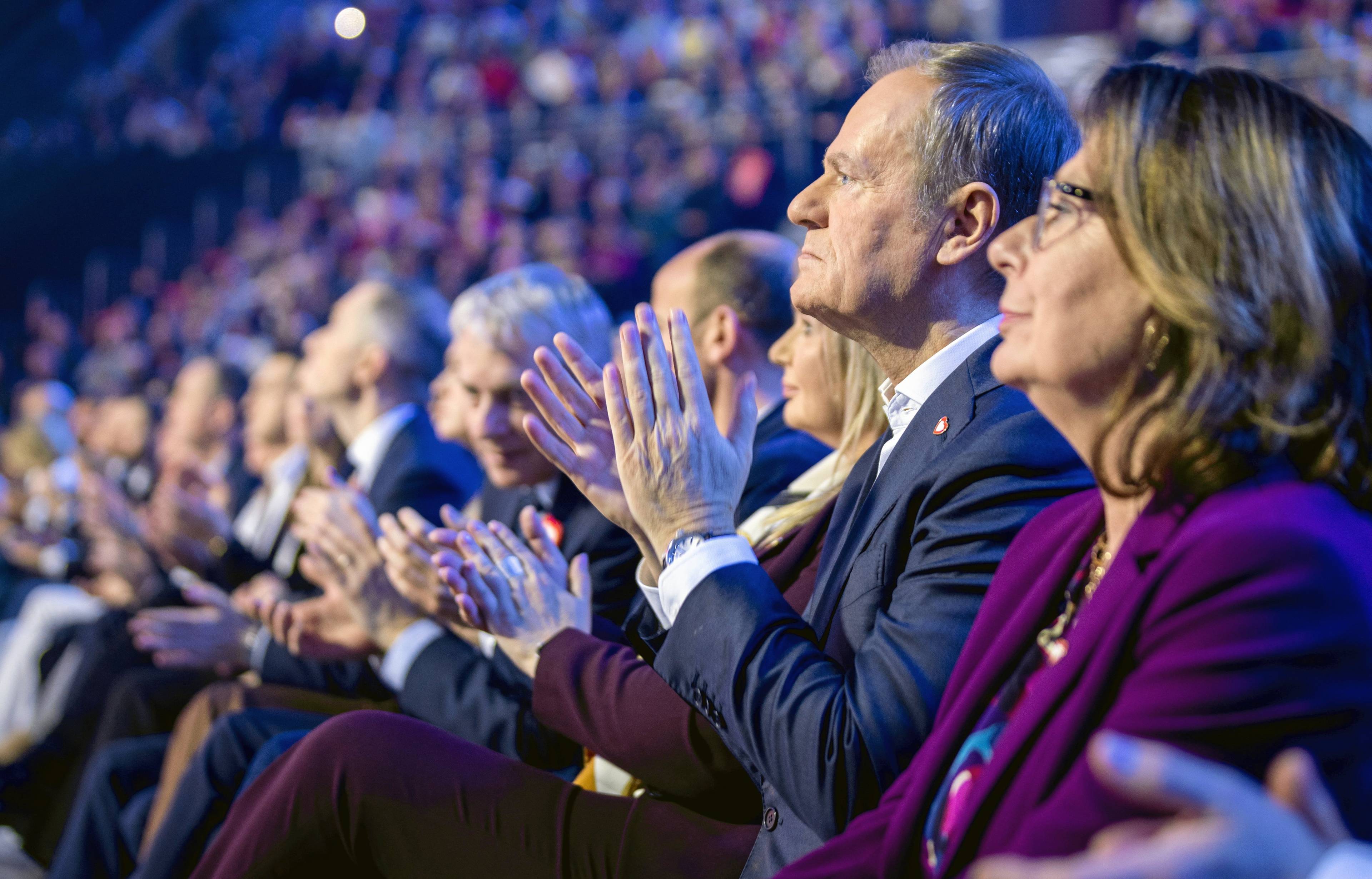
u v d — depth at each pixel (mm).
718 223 9070
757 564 1040
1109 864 489
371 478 2537
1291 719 587
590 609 1370
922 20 9289
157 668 2453
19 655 3232
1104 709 673
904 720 899
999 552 958
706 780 1144
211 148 11828
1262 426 686
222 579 2516
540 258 9492
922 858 781
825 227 1136
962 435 1046
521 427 1810
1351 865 480
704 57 9945
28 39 12586
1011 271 786
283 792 1148
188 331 10523
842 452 1406
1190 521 688
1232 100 721
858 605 1043
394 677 1601
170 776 1961
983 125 1083
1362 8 7500
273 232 11016
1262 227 691
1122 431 736
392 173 10672
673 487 1055
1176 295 694
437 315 2684
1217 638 618
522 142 10219
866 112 1117
